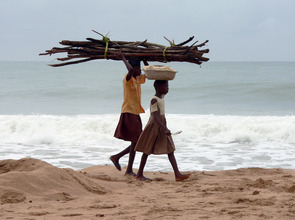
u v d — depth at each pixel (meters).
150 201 4.04
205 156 9.73
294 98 25.28
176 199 4.18
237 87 29.50
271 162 8.98
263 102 24.16
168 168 8.21
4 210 3.40
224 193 4.55
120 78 44.09
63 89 31.00
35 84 36.19
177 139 12.71
